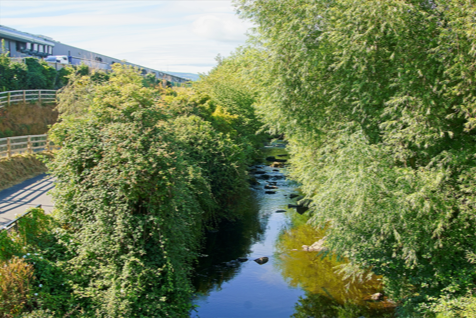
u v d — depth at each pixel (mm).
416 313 9648
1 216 12523
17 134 27625
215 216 17328
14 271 8094
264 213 20031
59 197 10969
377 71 12594
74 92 19594
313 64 13531
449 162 10438
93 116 11148
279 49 14336
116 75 13953
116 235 9633
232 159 18344
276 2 14648
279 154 39625
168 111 11469
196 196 14812
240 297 11664
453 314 8852
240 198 19438
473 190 9719
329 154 12812
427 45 11594
